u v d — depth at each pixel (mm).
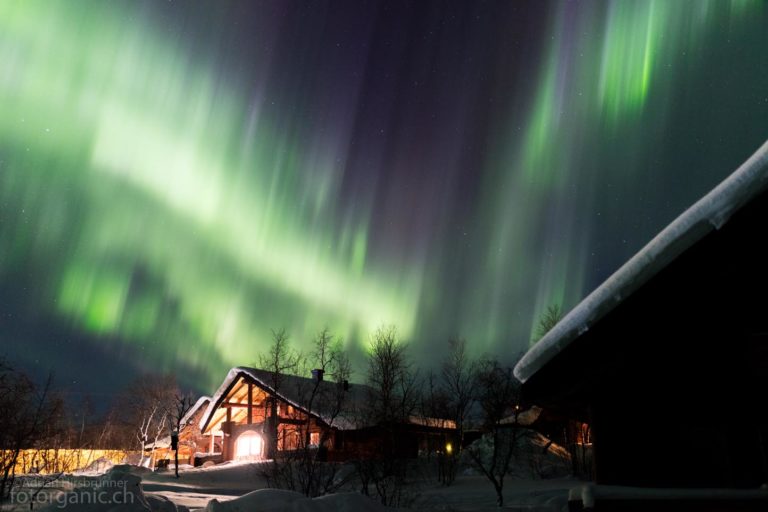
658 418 5461
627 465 5445
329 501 12594
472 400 40594
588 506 5250
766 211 5098
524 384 5734
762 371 5238
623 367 5590
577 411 6672
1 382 19375
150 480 31812
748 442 5203
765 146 4926
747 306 5254
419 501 21953
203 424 45812
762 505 4941
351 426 32781
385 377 31969
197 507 19422
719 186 5074
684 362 5434
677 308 5371
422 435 40812
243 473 33062
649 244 5297
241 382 43969
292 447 37219
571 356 5586
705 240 5262
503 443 32938
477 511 18391
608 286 5402
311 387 39312
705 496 5078
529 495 22703
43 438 21250
